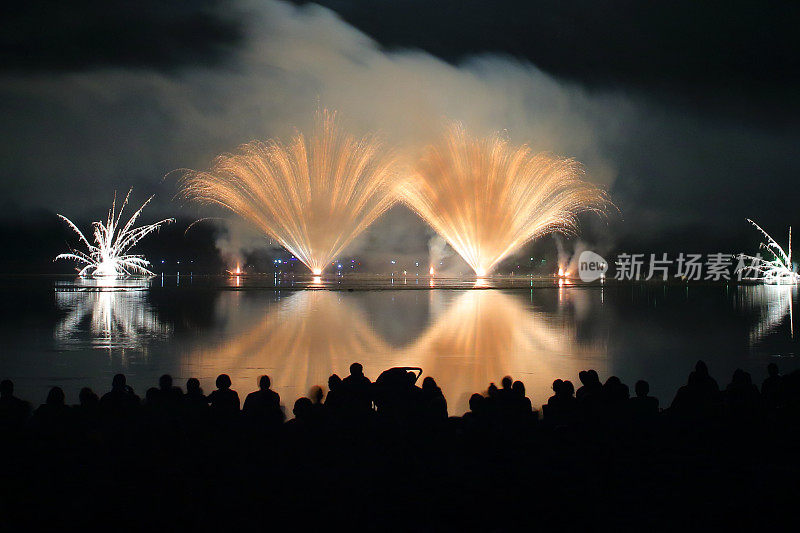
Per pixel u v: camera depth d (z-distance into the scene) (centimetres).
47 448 955
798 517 823
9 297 5853
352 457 959
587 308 5003
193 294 6350
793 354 2675
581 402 1152
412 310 4694
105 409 1124
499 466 930
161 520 805
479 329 3547
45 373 2184
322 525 805
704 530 800
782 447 1020
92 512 815
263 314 4344
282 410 1170
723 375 2234
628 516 829
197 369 2283
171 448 953
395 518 824
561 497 865
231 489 876
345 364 2400
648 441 1020
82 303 5219
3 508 820
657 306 5222
